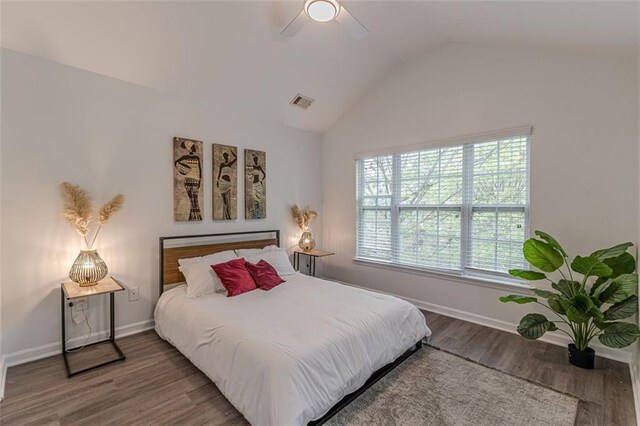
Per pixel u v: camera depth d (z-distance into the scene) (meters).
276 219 4.28
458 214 3.41
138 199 3.03
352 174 4.45
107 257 2.85
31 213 2.47
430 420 1.82
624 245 2.25
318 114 4.34
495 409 1.91
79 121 2.68
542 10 2.20
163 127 3.19
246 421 1.81
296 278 3.47
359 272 4.40
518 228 3.01
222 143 3.67
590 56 2.58
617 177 2.49
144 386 2.15
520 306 2.99
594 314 2.17
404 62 3.81
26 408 1.91
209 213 3.55
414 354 2.61
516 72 2.97
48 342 2.55
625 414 1.86
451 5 2.62
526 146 2.96
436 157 3.59
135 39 2.58
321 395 1.74
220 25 2.68
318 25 2.96
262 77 3.38
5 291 2.37
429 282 3.66
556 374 2.29
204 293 2.86
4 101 2.34
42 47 2.42
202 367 2.19
